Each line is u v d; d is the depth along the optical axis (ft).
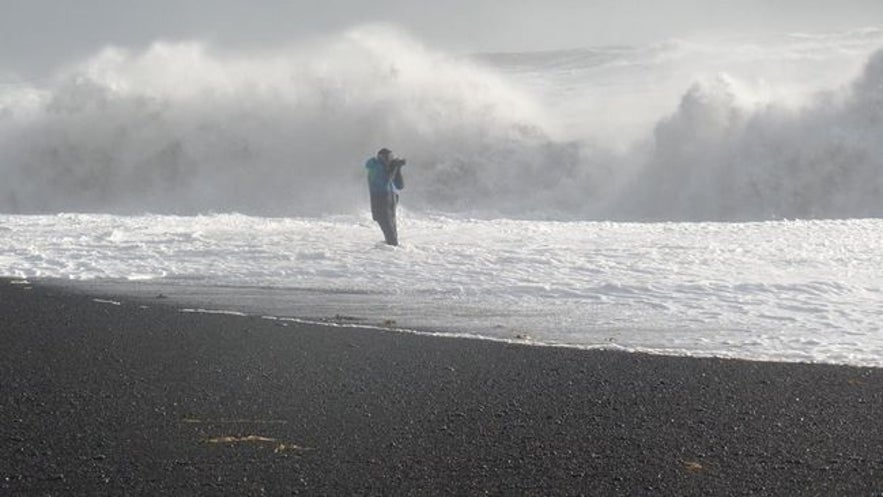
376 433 45.32
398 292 90.84
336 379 55.57
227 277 100.07
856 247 118.32
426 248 121.39
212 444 43.47
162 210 252.21
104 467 40.29
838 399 51.08
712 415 48.19
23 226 148.46
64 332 68.85
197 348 63.87
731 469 40.24
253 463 40.96
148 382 54.44
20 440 43.73
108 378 55.31
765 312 79.46
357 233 138.82
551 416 48.11
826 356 62.85
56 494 37.22
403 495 37.37
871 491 37.76
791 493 37.55
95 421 46.78
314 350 63.57
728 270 101.86
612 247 120.88
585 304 83.97
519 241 129.39
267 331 70.13
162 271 103.96
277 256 114.01
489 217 229.86
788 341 68.03
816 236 130.21
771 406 49.80
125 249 120.37
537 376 56.44
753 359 61.72
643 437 44.62
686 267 104.06
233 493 37.47
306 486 38.29
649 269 102.73
